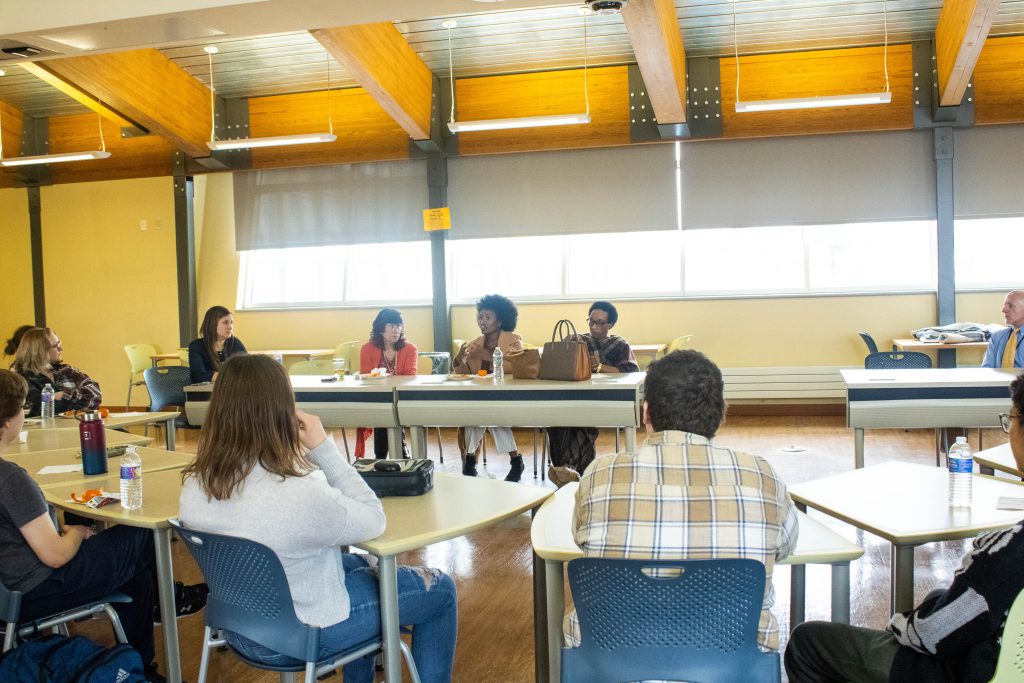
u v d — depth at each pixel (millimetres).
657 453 1863
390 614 2266
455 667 3123
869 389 4828
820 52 7906
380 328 6348
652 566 1751
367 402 5426
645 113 8258
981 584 1726
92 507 2781
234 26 5340
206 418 2158
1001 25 7379
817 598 3715
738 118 8062
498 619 3604
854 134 8156
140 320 10117
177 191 9594
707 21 7297
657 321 8867
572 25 7418
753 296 8695
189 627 3590
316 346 9773
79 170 9805
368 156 8883
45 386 5324
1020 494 2658
